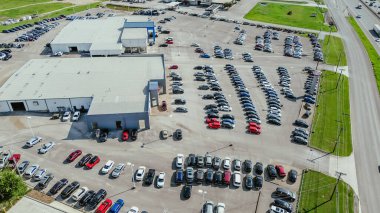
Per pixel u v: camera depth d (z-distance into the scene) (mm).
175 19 176750
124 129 84875
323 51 141500
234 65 124375
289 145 81188
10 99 89375
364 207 64625
